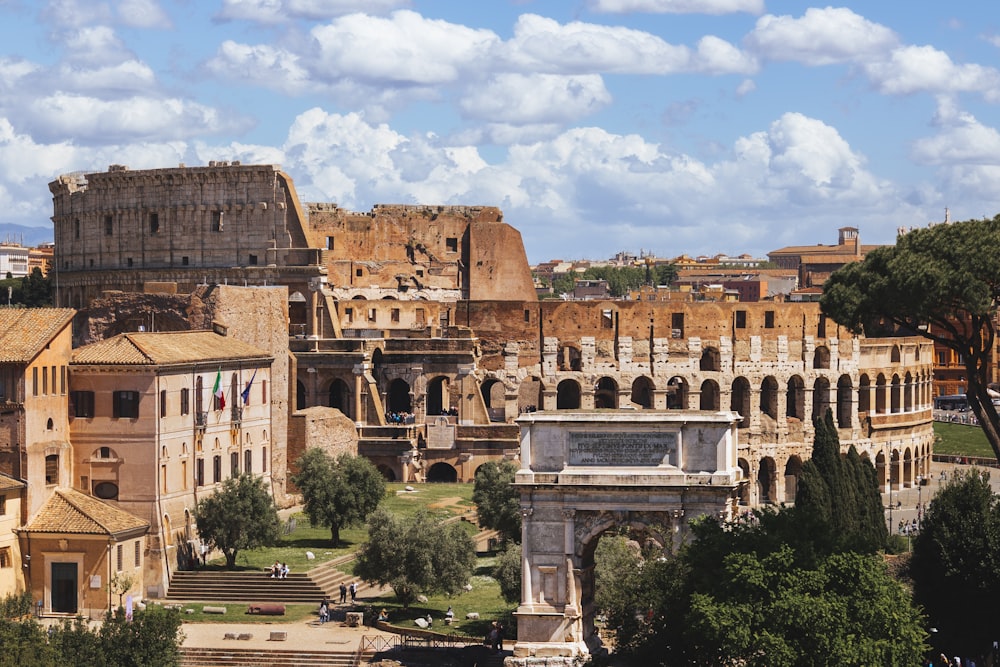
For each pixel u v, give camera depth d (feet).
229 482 655.76
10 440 602.44
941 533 556.51
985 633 548.72
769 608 448.65
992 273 600.39
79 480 632.79
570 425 490.49
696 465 487.20
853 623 452.76
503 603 620.49
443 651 546.67
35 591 602.44
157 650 498.28
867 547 481.46
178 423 650.02
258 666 546.26
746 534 471.21
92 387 633.20
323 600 611.88
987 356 629.51
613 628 497.05
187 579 634.43
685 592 469.98
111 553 599.98
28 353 606.14
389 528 607.78
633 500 486.38
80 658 491.31
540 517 490.90
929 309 609.01
